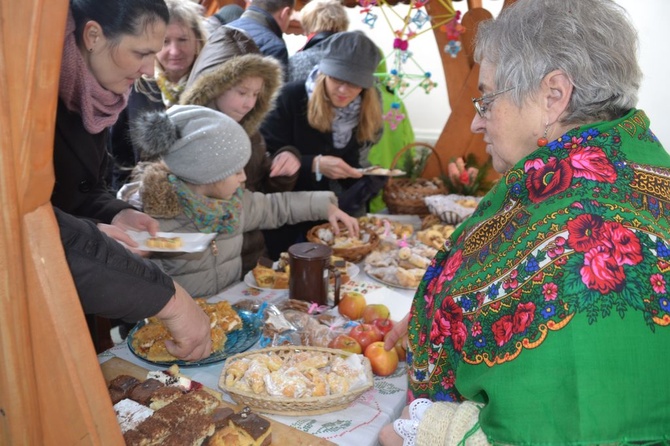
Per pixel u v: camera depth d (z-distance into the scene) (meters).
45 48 0.46
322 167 2.54
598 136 0.82
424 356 1.06
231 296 1.74
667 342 0.69
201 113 1.83
